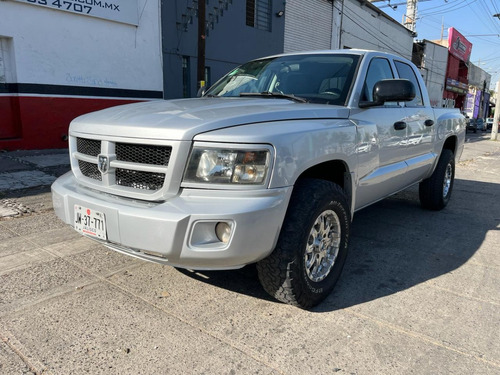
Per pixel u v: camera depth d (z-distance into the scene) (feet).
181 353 7.53
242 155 7.51
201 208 7.30
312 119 9.32
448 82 121.08
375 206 18.98
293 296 8.65
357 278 10.97
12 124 30.63
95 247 12.58
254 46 51.62
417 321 8.84
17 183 20.70
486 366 7.36
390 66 13.46
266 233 7.70
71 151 9.96
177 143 7.54
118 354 7.46
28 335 7.98
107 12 33.71
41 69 30.68
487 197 21.76
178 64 42.04
